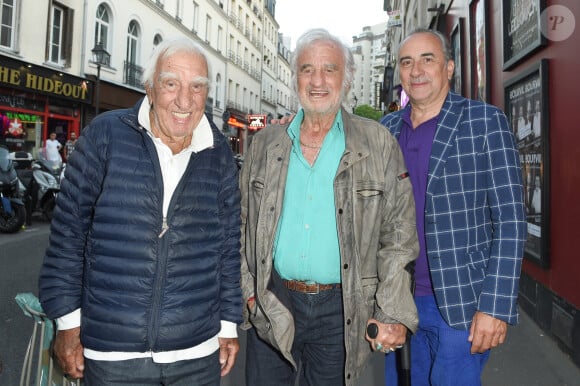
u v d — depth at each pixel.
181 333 1.58
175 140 1.70
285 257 1.90
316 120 1.93
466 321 1.92
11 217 7.46
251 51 37.78
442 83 2.15
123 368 1.55
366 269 1.87
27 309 1.88
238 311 1.84
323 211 1.88
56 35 14.97
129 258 1.54
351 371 1.85
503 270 1.82
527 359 3.36
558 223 3.58
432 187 2.01
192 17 24.78
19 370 2.99
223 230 1.80
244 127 35.31
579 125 3.21
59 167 8.69
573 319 3.29
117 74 17.62
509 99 4.76
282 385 2.05
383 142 1.92
